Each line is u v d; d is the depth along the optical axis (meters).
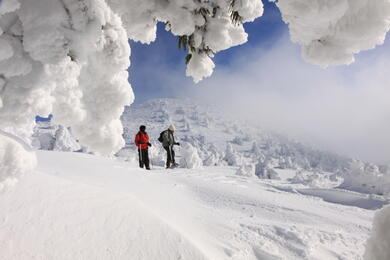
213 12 1.62
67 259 1.89
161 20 1.53
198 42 1.63
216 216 3.96
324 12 0.81
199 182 6.44
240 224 3.71
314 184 10.61
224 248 2.88
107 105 1.21
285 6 0.84
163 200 4.19
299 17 0.85
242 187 6.59
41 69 0.87
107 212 2.38
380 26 0.87
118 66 1.15
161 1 1.50
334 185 11.05
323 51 0.92
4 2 0.81
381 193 8.80
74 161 5.63
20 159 0.80
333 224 4.44
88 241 2.07
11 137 0.84
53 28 0.87
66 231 2.08
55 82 0.90
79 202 2.37
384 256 1.01
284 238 3.47
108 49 1.12
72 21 0.90
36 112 0.88
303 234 3.62
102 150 1.24
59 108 1.01
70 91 1.00
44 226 2.05
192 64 1.71
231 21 1.65
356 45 0.90
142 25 1.51
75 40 0.91
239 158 24.95
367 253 1.06
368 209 6.12
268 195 5.99
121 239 2.19
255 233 3.45
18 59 0.84
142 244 2.21
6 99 0.84
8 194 2.20
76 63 0.93
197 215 3.80
